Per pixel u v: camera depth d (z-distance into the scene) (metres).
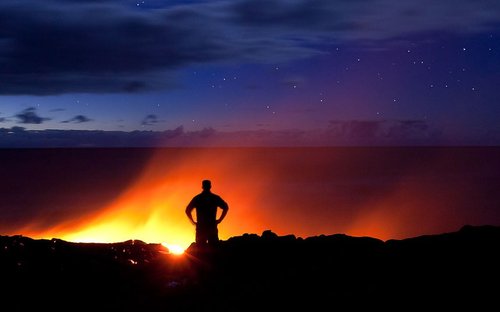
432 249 11.49
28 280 9.93
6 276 10.05
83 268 10.80
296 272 10.32
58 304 8.72
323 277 9.92
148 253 12.41
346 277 9.88
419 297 8.62
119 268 10.92
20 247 11.93
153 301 8.87
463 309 8.03
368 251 11.70
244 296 8.99
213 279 10.20
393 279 9.64
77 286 9.72
